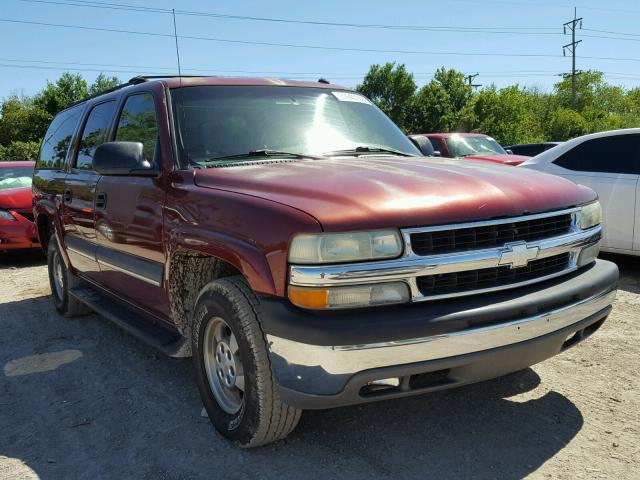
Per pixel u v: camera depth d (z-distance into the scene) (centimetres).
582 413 338
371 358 250
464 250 268
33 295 682
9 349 491
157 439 323
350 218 255
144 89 409
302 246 254
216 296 300
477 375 274
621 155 670
